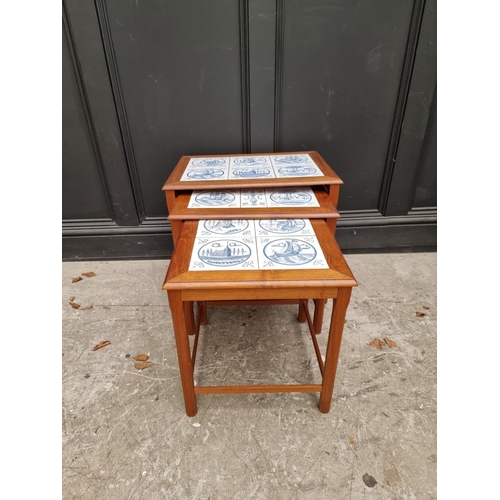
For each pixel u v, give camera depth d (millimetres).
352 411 1140
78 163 1725
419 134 1650
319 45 1460
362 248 1961
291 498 923
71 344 1425
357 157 1725
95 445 1058
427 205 1875
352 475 968
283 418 1123
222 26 1418
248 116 1591
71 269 1910
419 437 1058
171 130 1640
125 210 1839
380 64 1507
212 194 1271
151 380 1266
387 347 1378
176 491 946
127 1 1364
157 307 1620
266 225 1097
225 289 882
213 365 1318
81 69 1475
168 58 1478
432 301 1620
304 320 1508
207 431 1091
